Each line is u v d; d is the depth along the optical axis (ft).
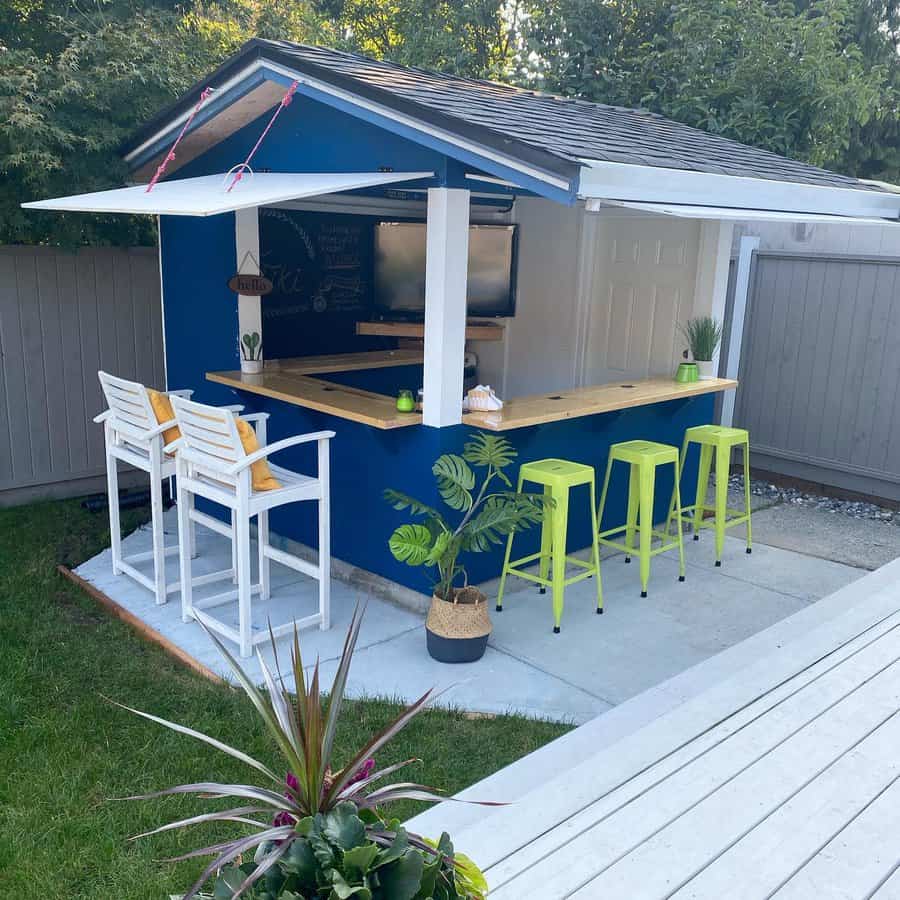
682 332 22.98
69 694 13.97
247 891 6.14
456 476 14.98
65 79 23.24
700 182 16.03
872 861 7.73
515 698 14.14
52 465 24.59
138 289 25.41
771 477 27.89
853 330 25.23
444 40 43.47
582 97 38.29
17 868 10.19
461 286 15.83
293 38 40.45
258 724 13.14
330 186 14.93
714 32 35.42
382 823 6.58
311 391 18.65
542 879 7.45
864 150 47.55
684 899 7.23
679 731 9.83
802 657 11.71
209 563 19.94
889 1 46.42
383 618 17.07
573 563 18.99
